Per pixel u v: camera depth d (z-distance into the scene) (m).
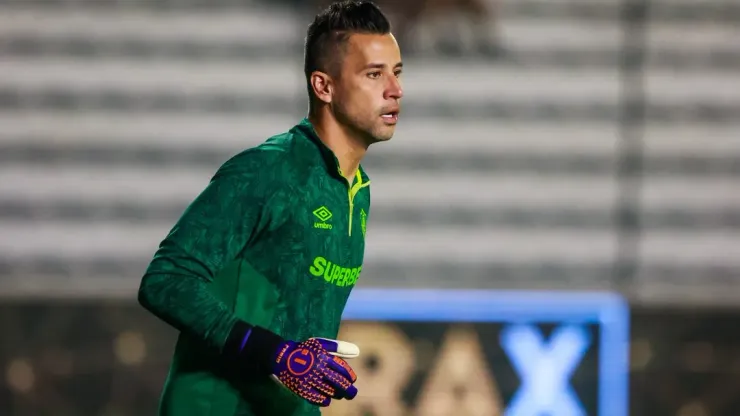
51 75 25.17
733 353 22.36
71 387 22.89
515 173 24.48
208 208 8.33
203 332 8.13
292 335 8.71
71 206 24.66
